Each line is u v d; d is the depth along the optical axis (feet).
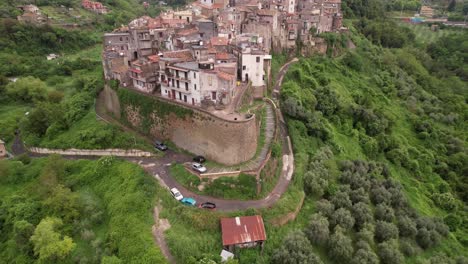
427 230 275.80
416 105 485.56
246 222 223.10
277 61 462.60
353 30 628.69
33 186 292.20
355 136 377.30
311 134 344.08
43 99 474.49
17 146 367.45
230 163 275.39
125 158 304.30
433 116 466.70
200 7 601.21
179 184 262.67
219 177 256.73
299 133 332.80
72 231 240.32
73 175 296.10
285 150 313.94
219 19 471.62
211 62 294.46
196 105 299.38
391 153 376.48
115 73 369.30
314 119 351.25
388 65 567.18
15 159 331.98
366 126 402.52
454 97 537.24
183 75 297.74
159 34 417.28
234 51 373.40
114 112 370.32
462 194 361.92
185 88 301.22
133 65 346.54
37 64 595.47
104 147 320.70
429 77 590.14
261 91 364.38
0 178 309.22
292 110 345.51
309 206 263.08
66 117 377.50
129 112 343.46
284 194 261.44
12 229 257.75
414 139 421.59
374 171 326.65
